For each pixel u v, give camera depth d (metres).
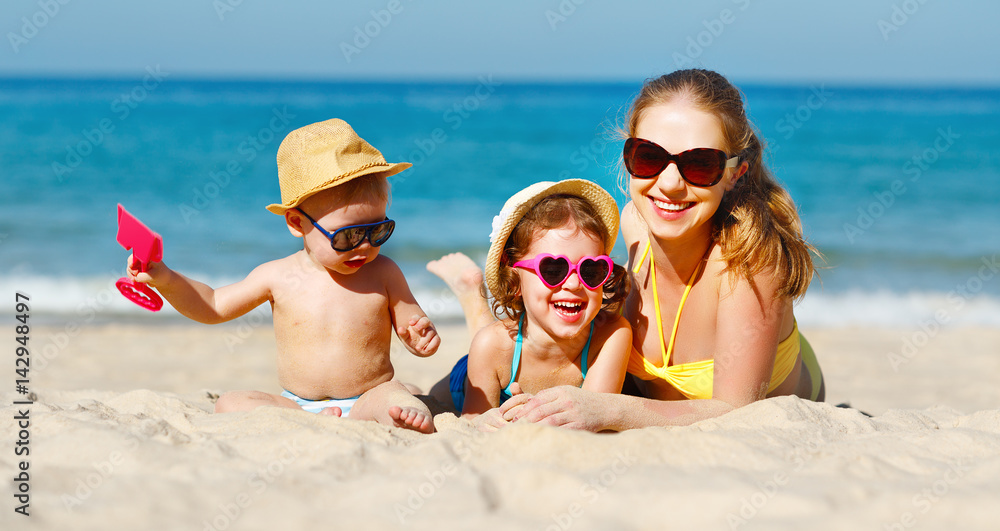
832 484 2.06
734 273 3.04
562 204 3.12
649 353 3.45
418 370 6.23
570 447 2.32
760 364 3.11
